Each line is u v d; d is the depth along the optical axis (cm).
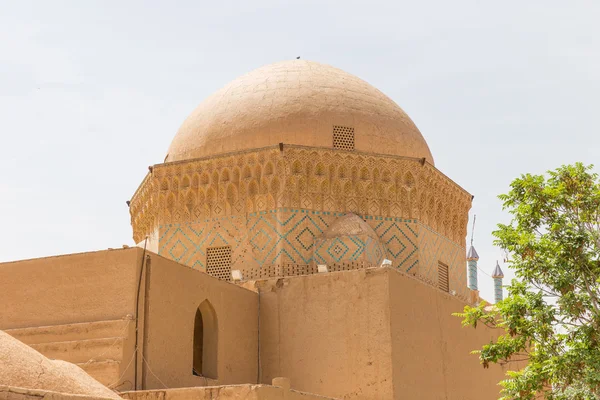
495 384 3050
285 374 2652
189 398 2031
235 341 2616
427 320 2741
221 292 2594
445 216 3238
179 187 3058
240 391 1991
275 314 2719
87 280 2344
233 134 3045
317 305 2670
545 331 2212
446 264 3200
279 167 2941
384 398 2495
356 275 2636
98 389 1719
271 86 3122
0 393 1360
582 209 2283
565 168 2333
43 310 2369
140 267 2319
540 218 2328
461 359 2881
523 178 2339
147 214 3164
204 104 3212
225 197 2989
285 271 2856
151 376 2267
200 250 2983
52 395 1434
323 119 3041
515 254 2292
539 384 2195
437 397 2702
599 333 2142
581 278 2248
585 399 2086
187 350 2411
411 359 2612
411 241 3017
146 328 2289
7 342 1617
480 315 2358
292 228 2902
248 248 2923
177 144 3173
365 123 3086
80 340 2264
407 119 3241
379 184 3027
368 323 2577
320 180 2961
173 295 2397
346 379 2562
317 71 3206
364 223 2919
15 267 2433
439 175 3184
